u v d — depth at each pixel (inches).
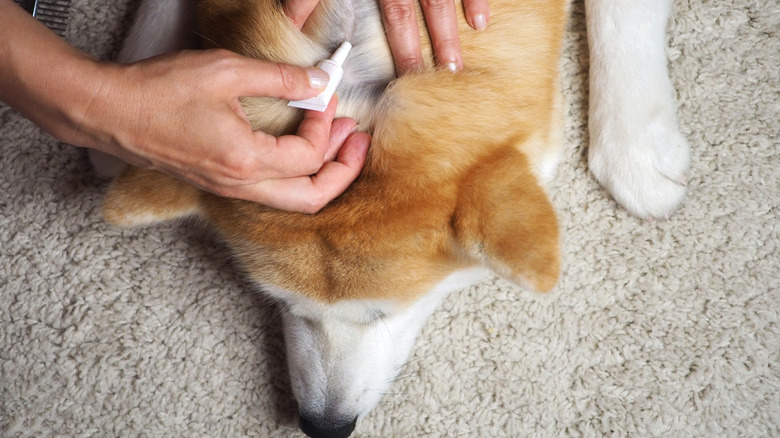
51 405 71.2
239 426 70.7
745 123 72.6
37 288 73.0
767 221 70.7
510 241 48.8
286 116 51.4
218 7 56.1
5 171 74.5
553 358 69.8
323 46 54.0
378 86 54.6
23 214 74.0
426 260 53.9
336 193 51.3
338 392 60.9
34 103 47.1
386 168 51.5
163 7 68.0
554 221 50.0
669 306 70.0
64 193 74.3
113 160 69.1
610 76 68.6
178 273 73.2
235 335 72.1
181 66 44.8
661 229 71.2
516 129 55.5
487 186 50.9
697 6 75.0
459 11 55.8
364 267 52.0
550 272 48.7
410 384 70.1
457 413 69.4
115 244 73.6
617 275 70.8
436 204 51.5
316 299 54.7
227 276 72.8
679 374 68.7
